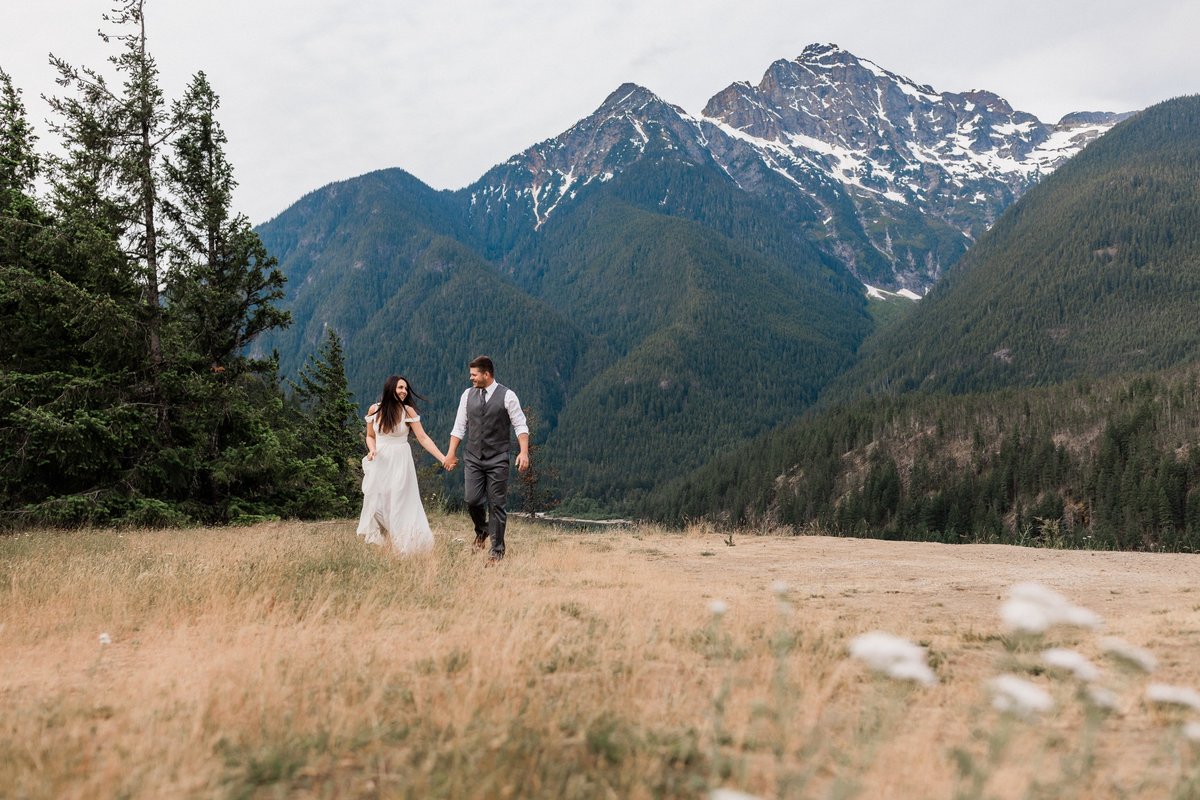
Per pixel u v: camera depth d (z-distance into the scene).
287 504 19.22
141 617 6.24
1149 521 125.25
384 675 4.11
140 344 16.95
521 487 49.41
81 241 16.34
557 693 3.88
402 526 9.90
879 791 2.63
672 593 7.35
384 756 2.99
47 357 16.94
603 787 2.65
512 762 2.88
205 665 4.48
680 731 3.23
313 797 2.62
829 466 174.62
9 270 15.71
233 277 18.50
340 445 28.80
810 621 5.83
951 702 3.75
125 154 17.56
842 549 11.93
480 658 4.43
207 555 10.05
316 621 5.83
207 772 2.82
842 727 3.40
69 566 8.66
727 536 14.25
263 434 18.44
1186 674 4.15
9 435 15.60
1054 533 15.33
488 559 9.36
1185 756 2.93
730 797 1.86
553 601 6.62
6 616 6.21
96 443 15.99
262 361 19.27
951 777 2.75
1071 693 3.73
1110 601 6.90
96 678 4.41
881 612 6.48
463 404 9.70
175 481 17.16
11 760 2.93
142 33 17.67
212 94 17.95
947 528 146.25
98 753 3.06
